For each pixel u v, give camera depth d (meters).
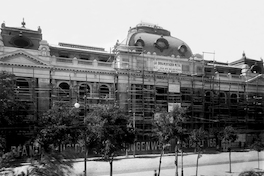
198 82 56.81
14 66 41.91
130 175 33.50
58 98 41.81
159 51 57.94
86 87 45.16
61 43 55.81
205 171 36.69
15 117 37.56
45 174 14.23
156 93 50.34
